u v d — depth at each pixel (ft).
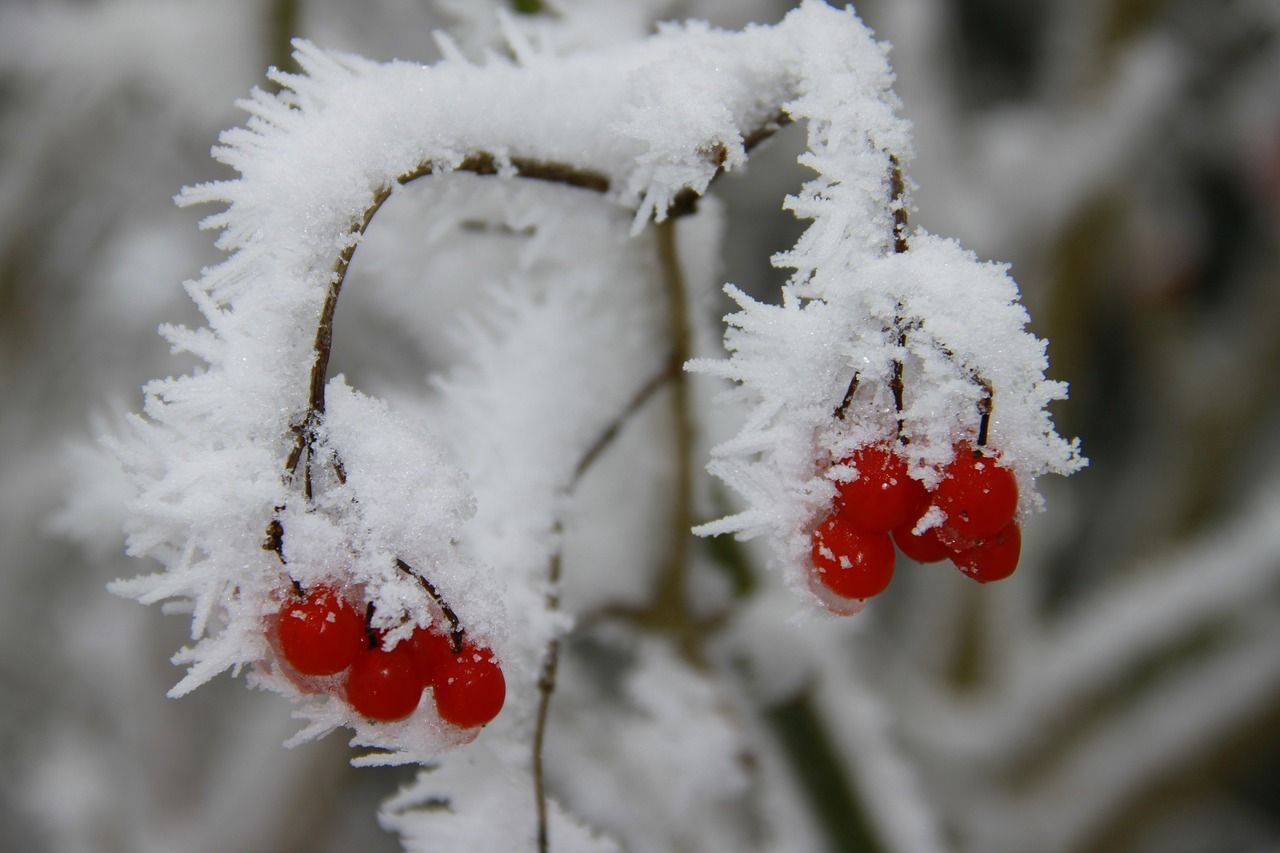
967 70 4.53
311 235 1.33
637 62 1.40
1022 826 2.97
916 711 3.11
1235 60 3.92
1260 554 2.95
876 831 1.70
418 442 1.34
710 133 1.37
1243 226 4.68
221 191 1.33
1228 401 3.86
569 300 1.51
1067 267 3.32
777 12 2.85
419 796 1.44
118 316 3.24
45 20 2.80
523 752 1.44
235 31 2.59
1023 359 1.33
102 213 3.26
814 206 1.34
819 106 1.35
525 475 1.47
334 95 1.36
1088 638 3.06
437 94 1.37
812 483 1.33
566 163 1.40
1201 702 2.92
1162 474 4.04
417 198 1.42
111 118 3.06
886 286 1.33
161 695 3.32
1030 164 3.15
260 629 1.31
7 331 3.29
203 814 3.14
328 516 1.32
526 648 1.44
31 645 3.44
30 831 3.52
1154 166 3.77
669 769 1.68
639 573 1.62
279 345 1.32
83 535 1.57
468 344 1.54
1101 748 2.98
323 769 3.04
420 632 1.33
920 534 1.36
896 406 1.33
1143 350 4.04
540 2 1.58
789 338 1.33
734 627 1.66
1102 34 3.10
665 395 1.53
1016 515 1.35
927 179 3.06
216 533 1.30
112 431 1.57
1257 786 4.41
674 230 1.45
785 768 1.70
